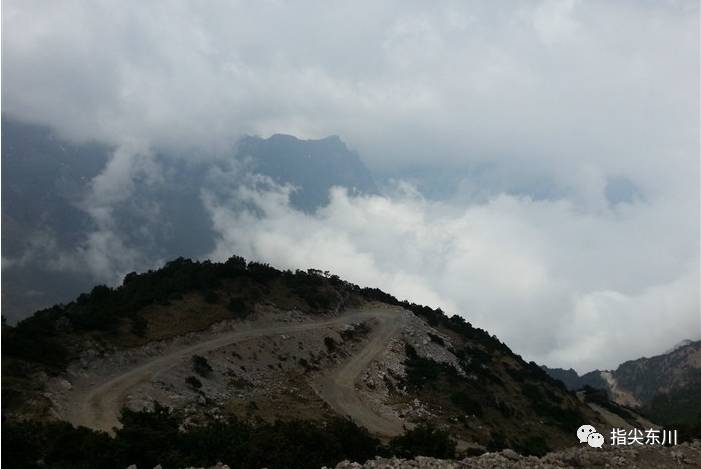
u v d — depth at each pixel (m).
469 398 75.31
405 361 83.62
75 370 51.16
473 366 91.38
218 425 30.80
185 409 50.31
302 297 92.62
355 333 89.12
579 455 20.50
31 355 49.47
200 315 71.88
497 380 88.62
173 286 77.00
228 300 78.75
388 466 18.80
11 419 38.97
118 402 47.62
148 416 31.27
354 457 29.30
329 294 99.44
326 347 79.62
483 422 70.38
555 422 79.94
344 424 32.50
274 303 85.31
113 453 24.80
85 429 27.11
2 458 22.98
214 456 25.42
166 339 63.28
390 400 70.06
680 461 20.66
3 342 48.88
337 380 72.12
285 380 66.81
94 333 58.19
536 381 97.00
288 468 25.27
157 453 25.61
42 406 42.84
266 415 54.78
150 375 54.34
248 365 65.69
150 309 69.12
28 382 45.66
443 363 87.31
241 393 59.31
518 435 70.44
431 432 33.38
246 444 26.25
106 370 53.69
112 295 75.00
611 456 20.61
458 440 61.28
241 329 73.44
